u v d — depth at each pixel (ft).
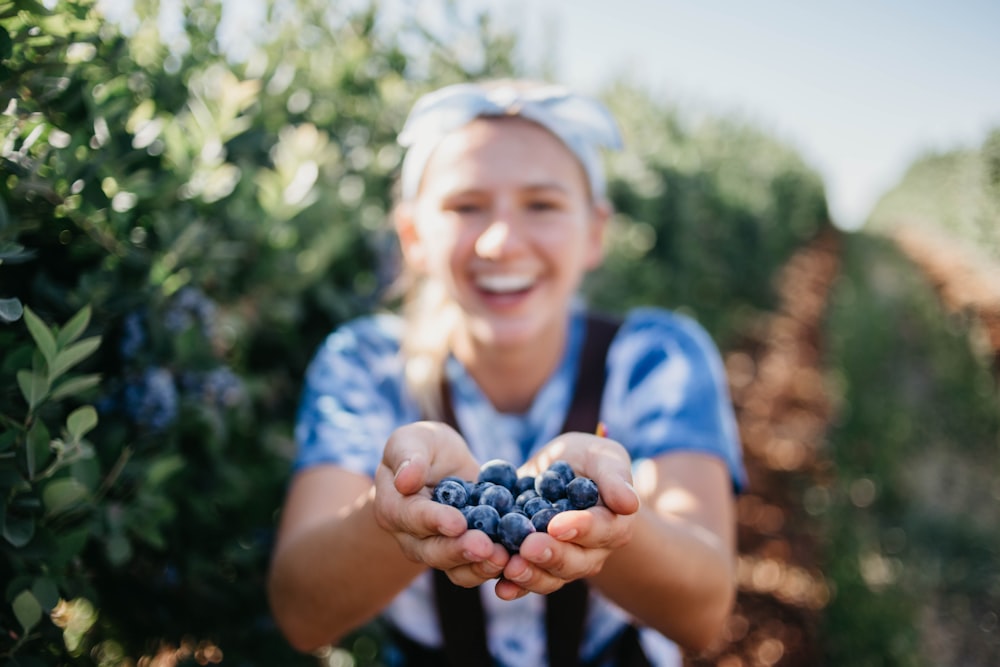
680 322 5.81
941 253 22.35
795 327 28.37
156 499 4.44
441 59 9.16
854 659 10.80
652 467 5.09
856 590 11.89
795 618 11.53
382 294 7.88
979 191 16.08
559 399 5.53
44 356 3.51
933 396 20.04
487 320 5.25
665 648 5.56
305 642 4.64
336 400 5.35
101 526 4.14
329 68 8.31
